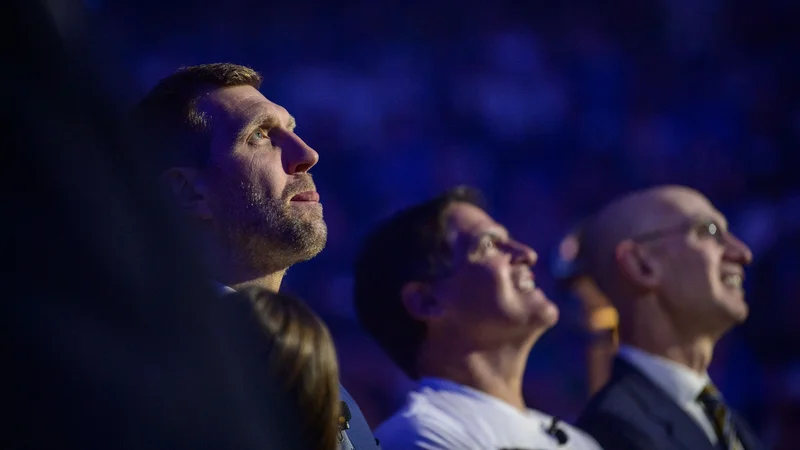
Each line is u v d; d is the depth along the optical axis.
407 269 6.61
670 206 7.77
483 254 6.55
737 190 25.61
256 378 1.74
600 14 27.66
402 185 24.98
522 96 26.52
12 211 1.24
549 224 25.27
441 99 26.36
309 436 2.99
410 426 6.10
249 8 26.30
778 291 21.06
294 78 26.02
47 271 1.26
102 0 25.09
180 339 1.37
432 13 26.91
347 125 25.41
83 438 1.30
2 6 1.20
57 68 1.24
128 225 1.31
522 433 6.25
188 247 1.38
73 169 1.26
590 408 7.27
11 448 1.27
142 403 1.34
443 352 6.51
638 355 7.57
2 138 1.23
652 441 6.95
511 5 27.34
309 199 4.49
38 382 1.28
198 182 4.38
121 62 1.32
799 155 25.92
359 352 20.03
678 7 27.52
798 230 23.59
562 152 26.19
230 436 1.46
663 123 26.75
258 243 4.37
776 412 19.27
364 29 26.66
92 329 1.29
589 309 8.45
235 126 4.43
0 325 1.25
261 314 3.04
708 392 7.52
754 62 27.22
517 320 6.45
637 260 7.71
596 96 26.91
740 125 26.61
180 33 25.88
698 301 7.54
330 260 22.91
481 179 25.48
